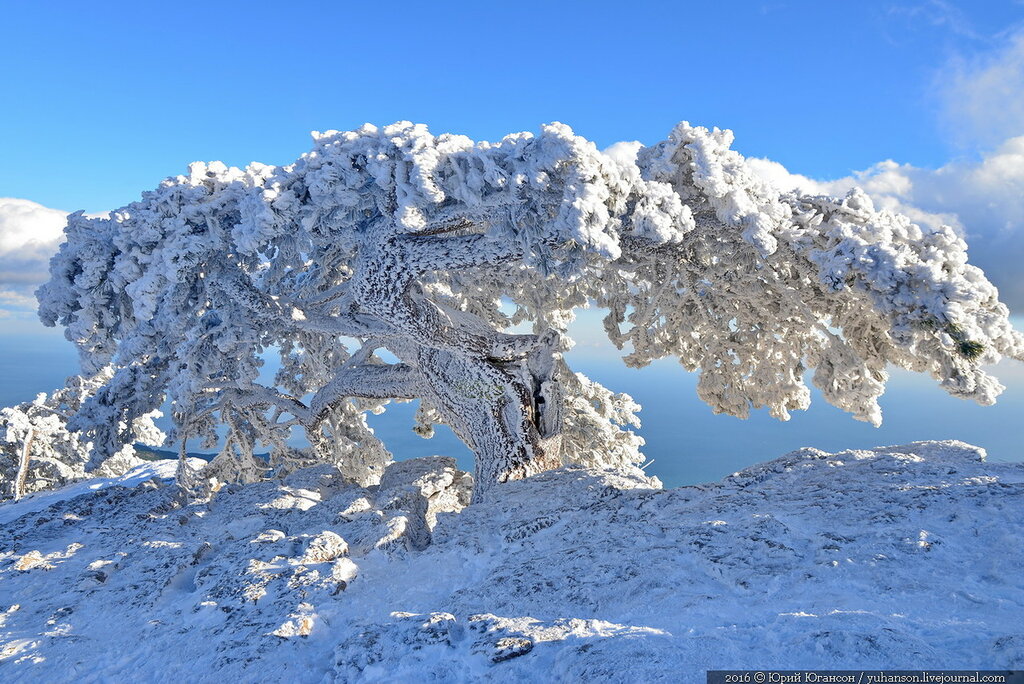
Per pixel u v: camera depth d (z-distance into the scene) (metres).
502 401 15.81
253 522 13.50
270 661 6.30
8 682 6.67
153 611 8.76
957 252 11.05
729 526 8.12
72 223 15.49
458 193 11.79
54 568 11.38
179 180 14.27
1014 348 10.78
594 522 10.04
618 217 11.73
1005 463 8.84
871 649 4.11
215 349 16.00
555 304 18.81
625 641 4.80
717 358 14.94
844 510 7.99
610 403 23.34
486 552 10.16
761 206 12.16
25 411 30.58
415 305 14.91
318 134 13.24
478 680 5.07
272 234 12.69
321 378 21.17
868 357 12.60
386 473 18.36
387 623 6.58
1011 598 5.20
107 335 15.98
